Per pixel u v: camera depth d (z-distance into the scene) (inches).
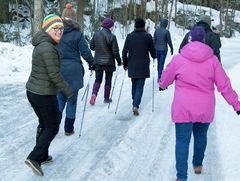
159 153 225.8
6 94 360.8
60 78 180.2
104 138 248.2
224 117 312.5
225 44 1398.9
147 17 1508.4
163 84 181.5
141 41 303.1
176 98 177.5
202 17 282.7
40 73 181.2
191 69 174.9
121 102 350.6
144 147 235.0
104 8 1327.5
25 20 1074.7
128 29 1235.2
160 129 273.0
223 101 373.7
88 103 341.1
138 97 306.8
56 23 181.0
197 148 192.5
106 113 310.5
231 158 218.8
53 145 231.5
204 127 185.9
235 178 191.9
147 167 204.2
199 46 175.5
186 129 177.2
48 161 204.7
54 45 185.3
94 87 330.0
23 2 1090.1
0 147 224.5
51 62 177.5
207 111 175.9
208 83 175.6
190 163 211.6
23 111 305.9
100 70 328.2
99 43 324.5
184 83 176.1
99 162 208.4
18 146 227.3
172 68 177.8
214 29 306.8
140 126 278.2
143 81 308.3
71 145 232.8
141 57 302.5
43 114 184.9
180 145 179.2
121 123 283.9
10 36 956.0
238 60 783.1
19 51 538.3
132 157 217.9
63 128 265.0
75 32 236.1
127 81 457.4
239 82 482.0
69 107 245.1
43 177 186.4
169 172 198.7
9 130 256.8
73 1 1099.9
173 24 1680.6
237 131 273.6
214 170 202.1
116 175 192.5
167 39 435.8
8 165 199.2
